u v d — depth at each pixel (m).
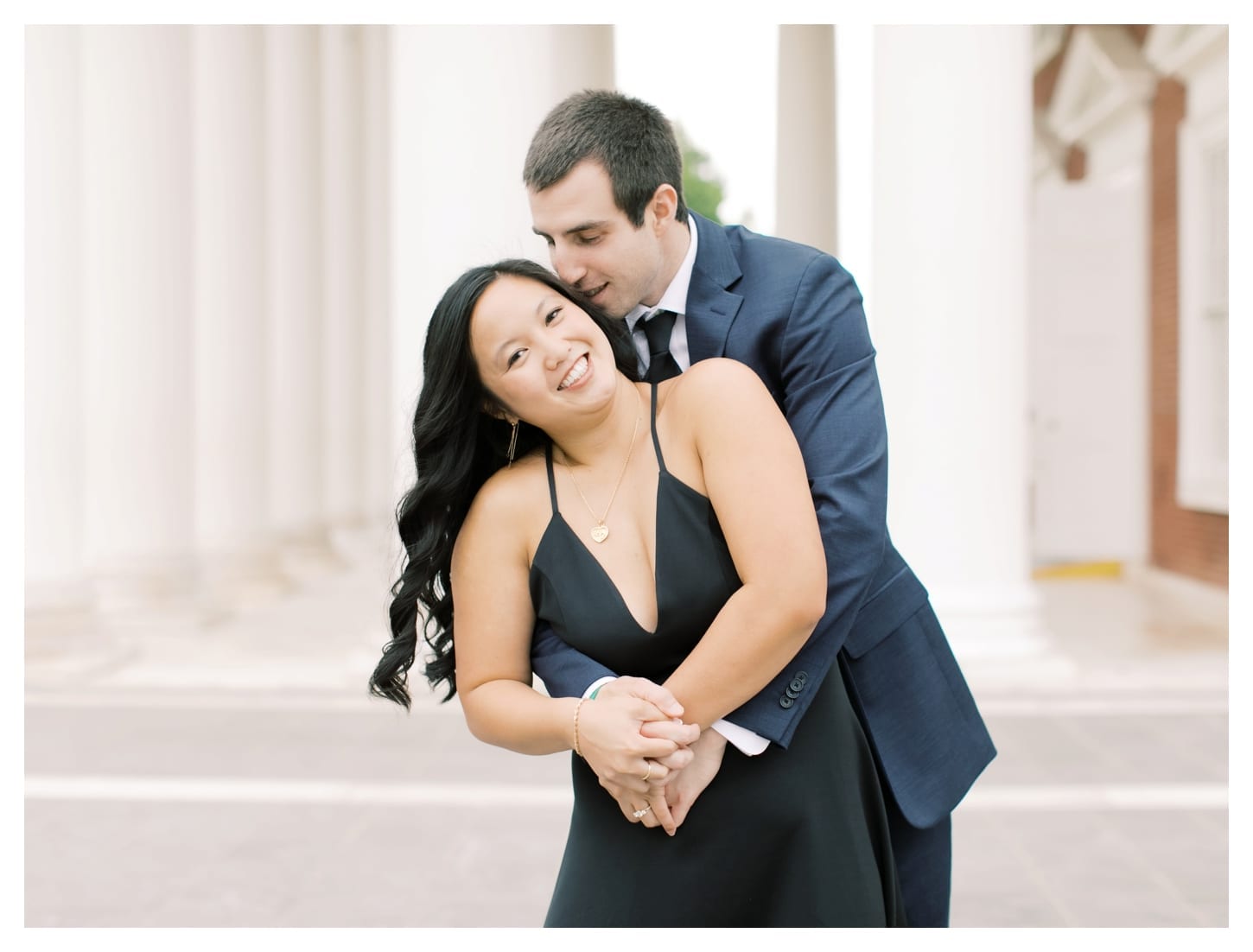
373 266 14.79
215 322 10.07
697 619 1.75
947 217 6.21
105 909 3.62
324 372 12.32
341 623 8.92
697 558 1.74
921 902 2.19
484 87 6.06
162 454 8.47
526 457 1.90
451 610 1.97
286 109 11.76
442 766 5.23
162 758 5.37
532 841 4.28
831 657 1.82
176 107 8.31
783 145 7.75
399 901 3.70
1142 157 10.38
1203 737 5.50
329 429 14.23
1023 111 6.29
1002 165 6.24
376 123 14.70
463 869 4.00
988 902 3.69
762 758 1.81
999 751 5.33
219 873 3.96
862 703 2.12
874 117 6.26
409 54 6.14
